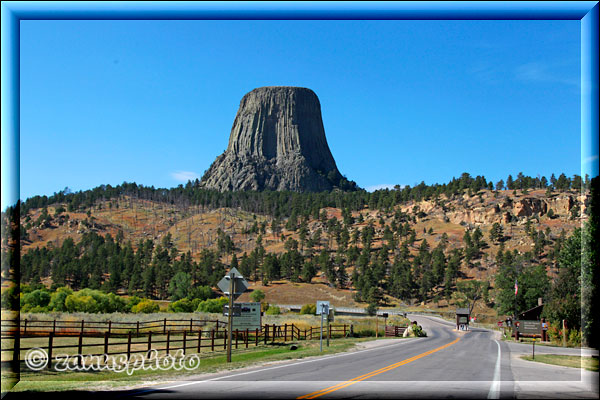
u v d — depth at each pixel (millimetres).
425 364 22922
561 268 47750
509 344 42312
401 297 176000
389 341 44125
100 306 84250
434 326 88438
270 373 18844
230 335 23438
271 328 46844
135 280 178625
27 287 102000
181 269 192125
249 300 170125
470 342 44969
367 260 194250
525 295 86062
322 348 32094
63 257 194125
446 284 169500
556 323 45062
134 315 59906
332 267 197000
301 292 180375
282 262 199875
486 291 152750
